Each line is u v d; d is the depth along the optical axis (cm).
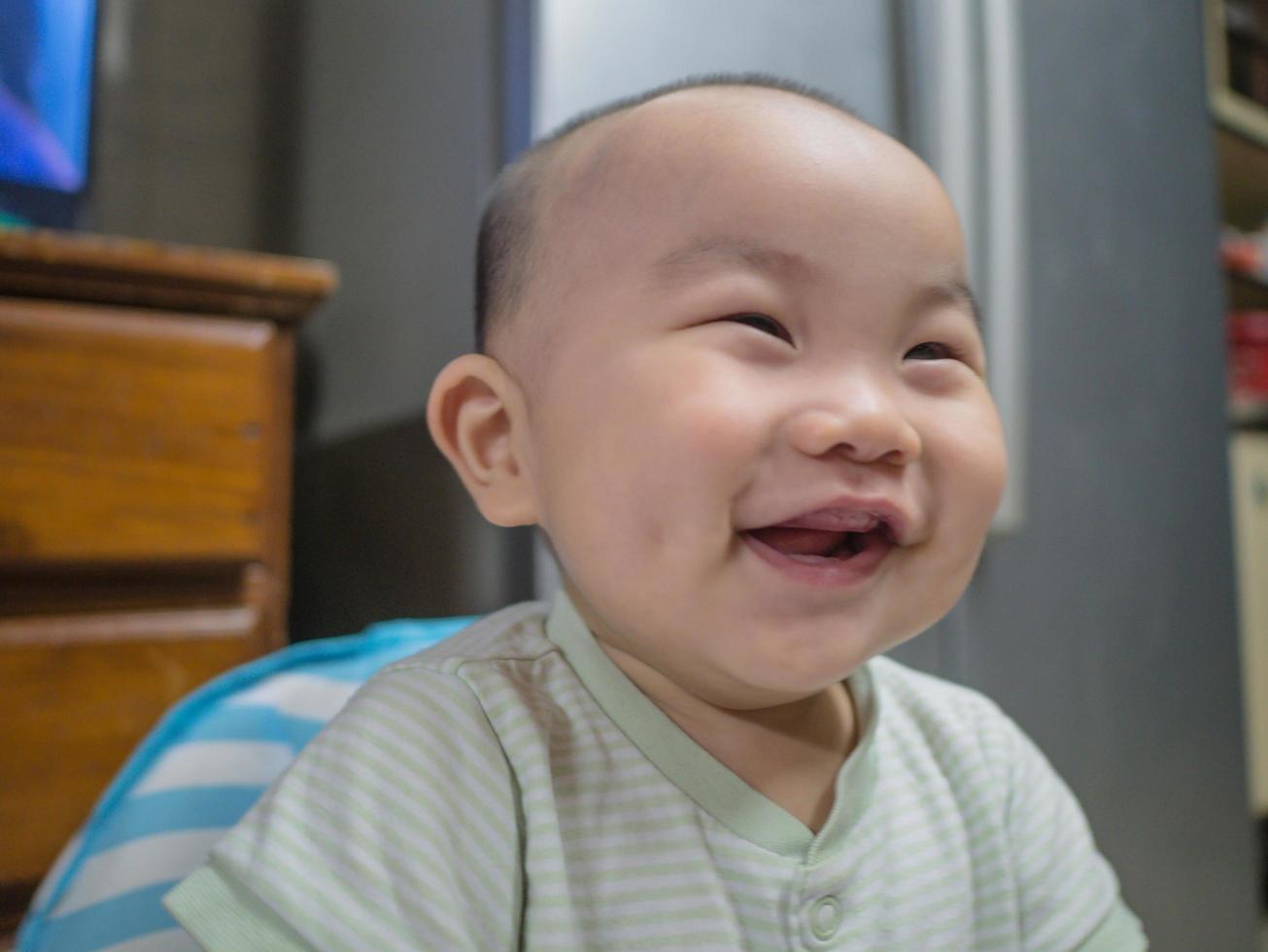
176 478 75
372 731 40
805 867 41
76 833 70
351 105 113
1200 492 116
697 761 42
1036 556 101
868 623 37
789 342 38
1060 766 101
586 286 40
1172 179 117
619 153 41
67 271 72
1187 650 113
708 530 36
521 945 38
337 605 112
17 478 69
